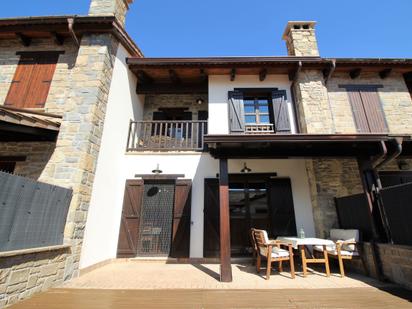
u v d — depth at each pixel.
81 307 2.38
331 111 5.94
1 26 5.13
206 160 5.68
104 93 4.76
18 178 2.68
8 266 2.44
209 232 5.10
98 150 4.49
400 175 5.34
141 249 5.14
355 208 4.25
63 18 4.86
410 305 2.43
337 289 3.04
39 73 5.25
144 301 2.59
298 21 6.68
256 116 6.31
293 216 5.13
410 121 5.86
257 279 3.58
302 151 4.20
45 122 3.93
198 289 3.07
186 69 6.26
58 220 3.39
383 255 3.49
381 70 6.20
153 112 7.23
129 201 5.36
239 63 6.01
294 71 6.13
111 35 5.13
